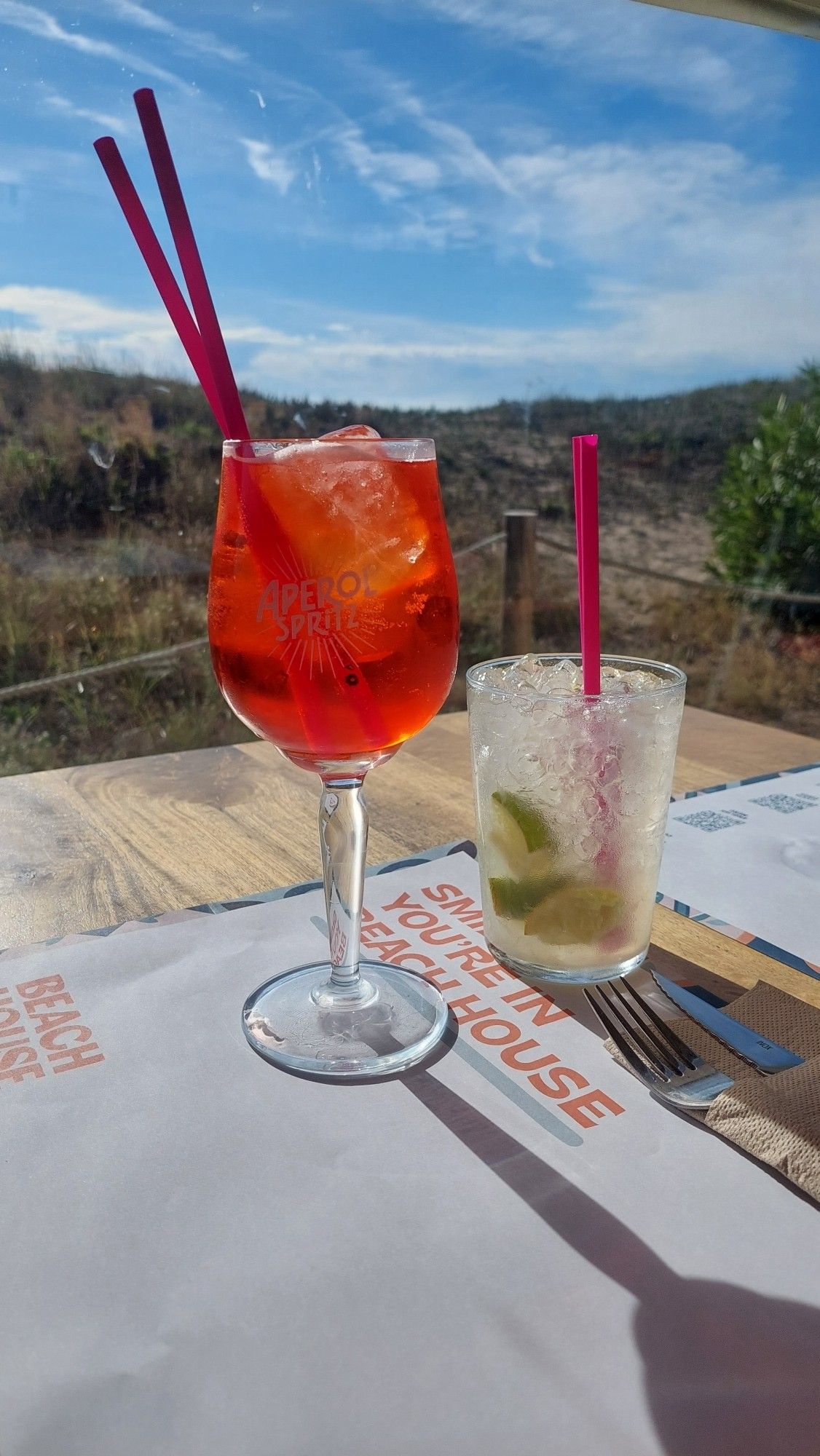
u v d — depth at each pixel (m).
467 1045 0.63
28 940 0.77
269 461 0.60
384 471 0.62
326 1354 0.40
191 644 3.77
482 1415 0.37
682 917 0.78
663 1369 0.39
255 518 0.61
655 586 6.98
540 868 0.68
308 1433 0.37
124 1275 0.44
